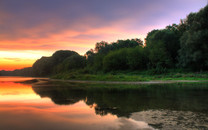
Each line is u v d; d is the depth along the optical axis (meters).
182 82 31.61
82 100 13.03
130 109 9.23
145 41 93.00
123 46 109.19
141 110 8.91
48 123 6.77
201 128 5.68
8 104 11.51
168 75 47.28
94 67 90.19
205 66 47.91
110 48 112.88
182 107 9.59
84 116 7.85
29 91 20.78
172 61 62.34
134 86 26.36
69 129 5.97
